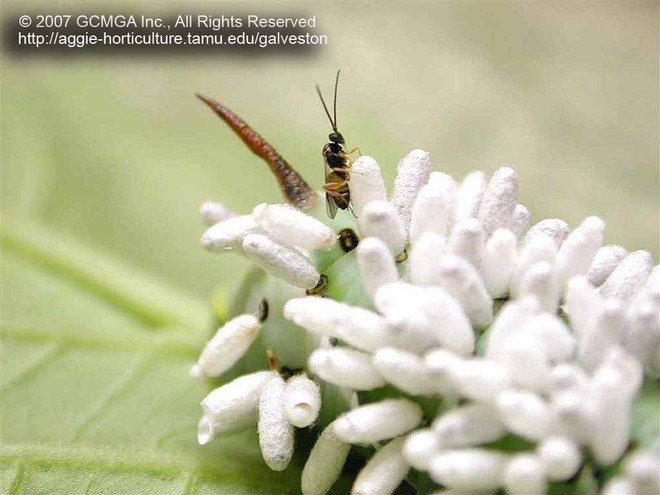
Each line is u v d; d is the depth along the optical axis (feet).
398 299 0.15
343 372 0.15
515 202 0.17
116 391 0.22
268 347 0.18
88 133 0.35
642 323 0.15
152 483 0.19
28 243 0.30
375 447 0.17
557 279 0.16
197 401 0.22
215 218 0.19
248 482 0.18
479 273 0.16
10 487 0.19
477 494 0.15
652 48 0.40
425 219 0.16
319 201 0.18
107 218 0.33
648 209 0.35
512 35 0.40
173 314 0.27
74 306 0.27
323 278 0.17
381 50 0.39
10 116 0.34
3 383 0.22
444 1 0.40
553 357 0.15
